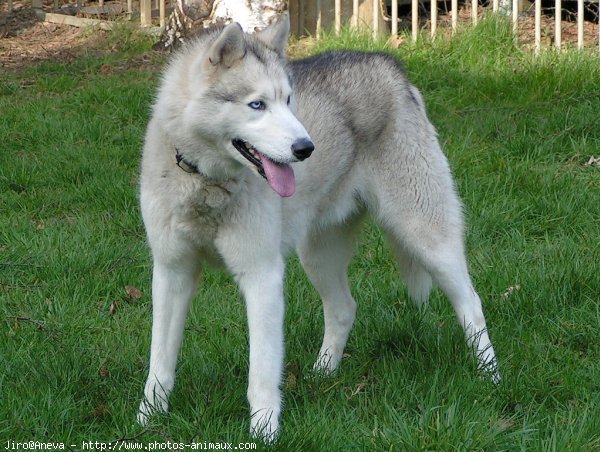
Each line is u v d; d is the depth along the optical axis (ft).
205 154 13.25
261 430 13.28
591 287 18.26
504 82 29.86
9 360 15.43
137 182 24.03
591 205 22.43
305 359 16.28
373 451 12.92
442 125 27.37
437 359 15.62
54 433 13.44
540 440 13.06
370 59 16.49
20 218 22.74
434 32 33.91
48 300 18.45
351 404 14.61
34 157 26.68
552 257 19.71
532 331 16.93
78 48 38.91
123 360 15.76
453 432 12.96
